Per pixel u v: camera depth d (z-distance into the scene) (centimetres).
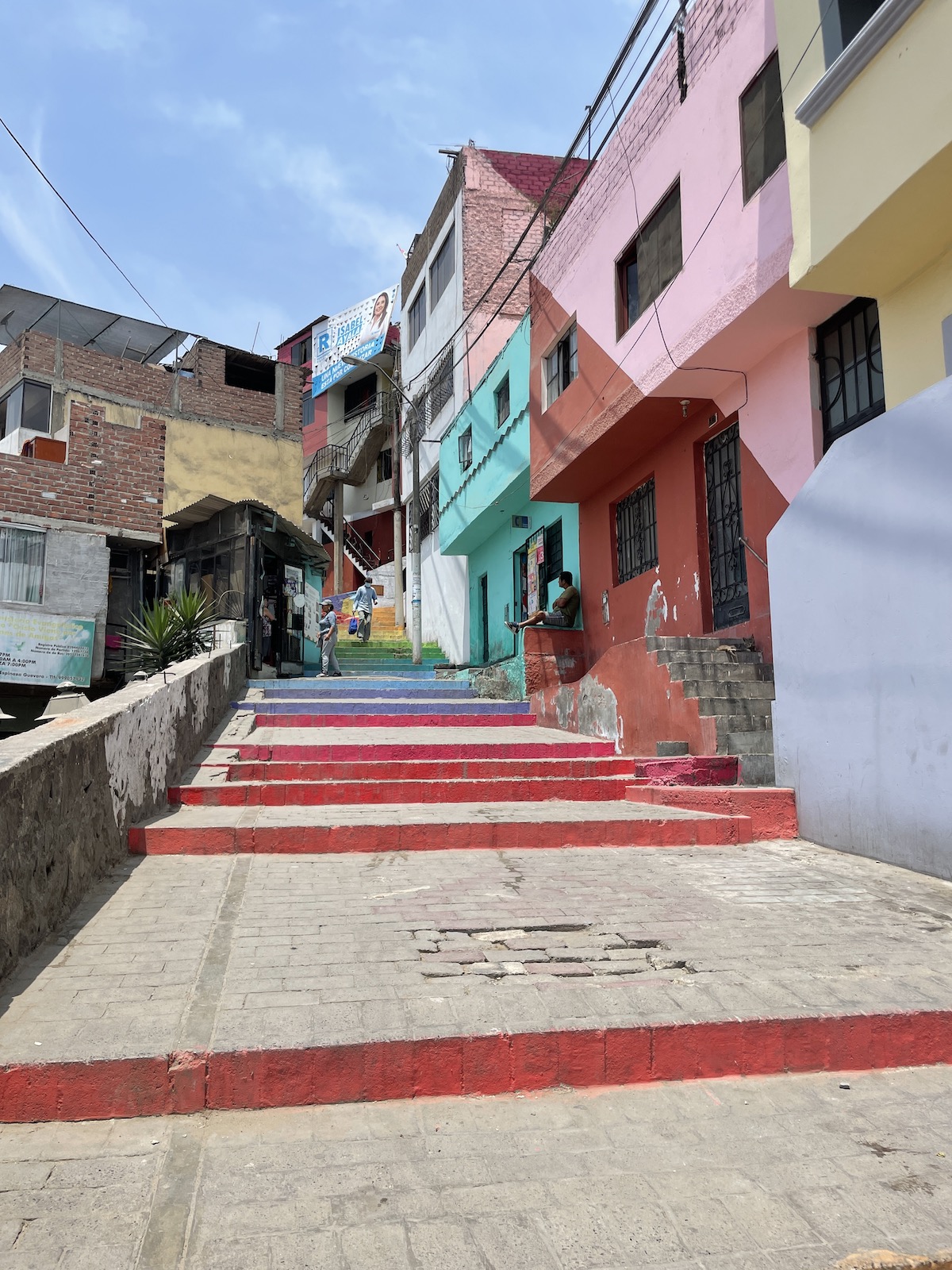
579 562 1341
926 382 627
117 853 571
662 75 925
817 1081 342
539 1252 240
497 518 1681
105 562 1505
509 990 371
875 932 450
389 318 3148
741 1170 279
